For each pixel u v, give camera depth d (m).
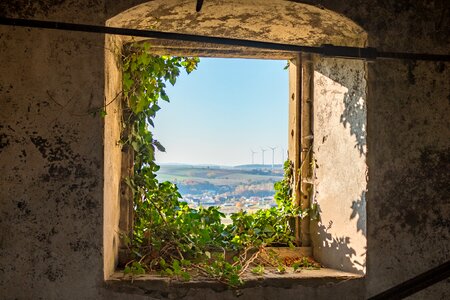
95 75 3.75
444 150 4.09
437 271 1.81
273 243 4.85
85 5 3.75
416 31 4.08
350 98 4.25
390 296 1.80
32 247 3.68
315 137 4.78
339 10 3.97
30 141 3.70
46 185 3.70
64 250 3.71
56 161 3.71
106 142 3.82
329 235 4.51
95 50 3.76
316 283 4.02
